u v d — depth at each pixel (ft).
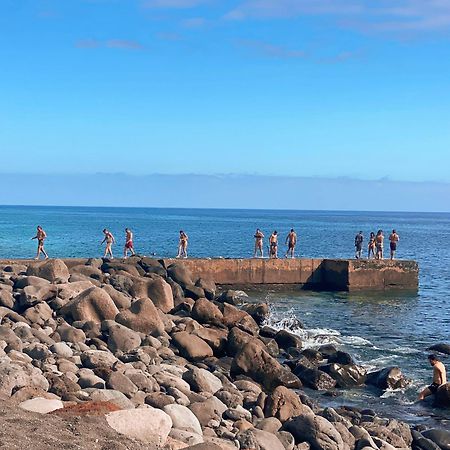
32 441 29.32
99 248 229.66
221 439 39.32
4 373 39.73
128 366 52.47
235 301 111.45
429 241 368.68
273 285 134.51
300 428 43.70
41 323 70.33
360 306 121.08
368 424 51.03
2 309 70.28
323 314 112.06
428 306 124.06
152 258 125.08
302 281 136.46
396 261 138.41
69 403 37.50
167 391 46.98
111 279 97.60
